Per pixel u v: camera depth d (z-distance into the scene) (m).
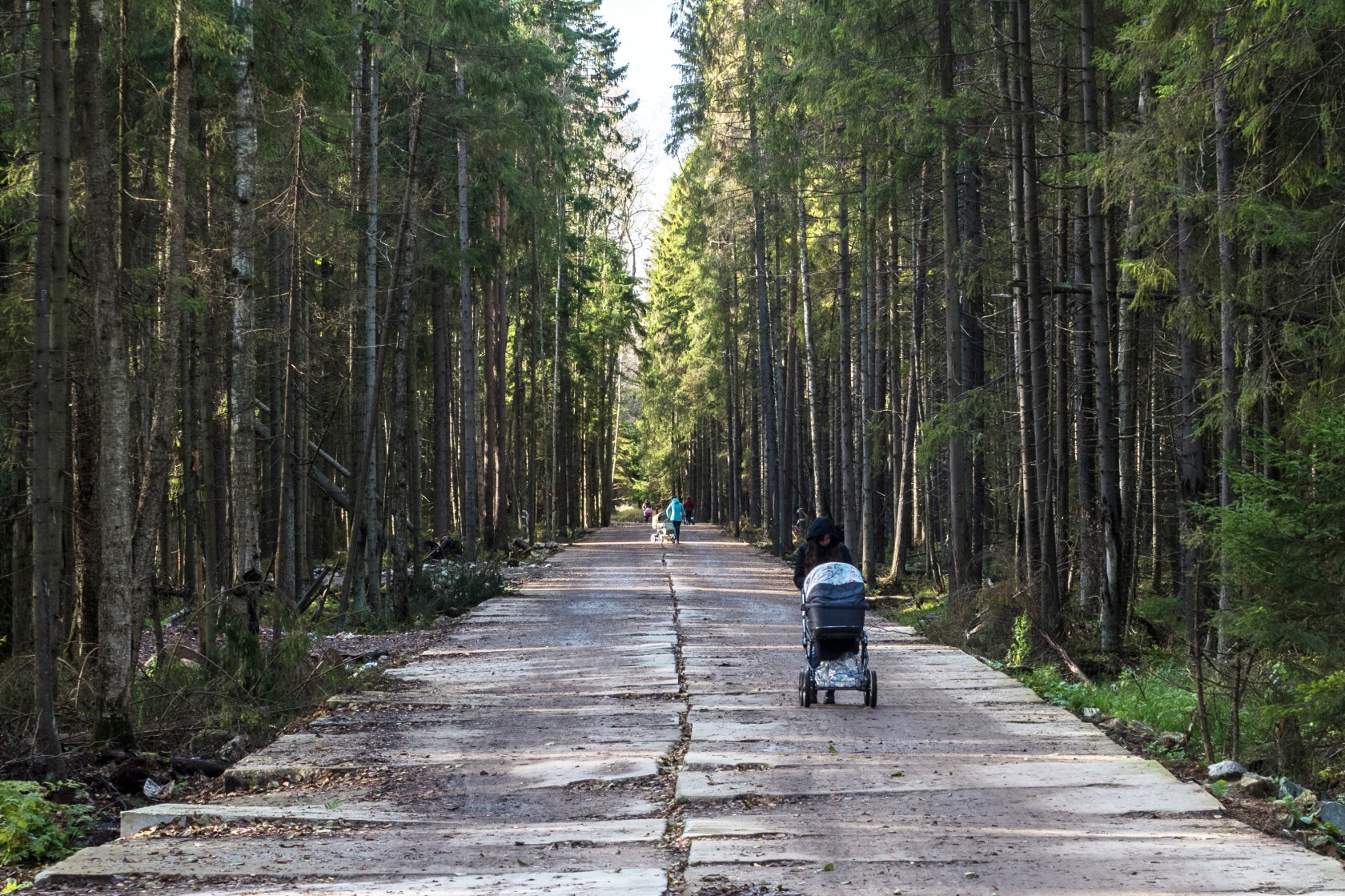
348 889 6.09
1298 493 9.49
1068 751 9.58
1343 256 12.60
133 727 10.45
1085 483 18.42
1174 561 26.72
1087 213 18.61
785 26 21.23
